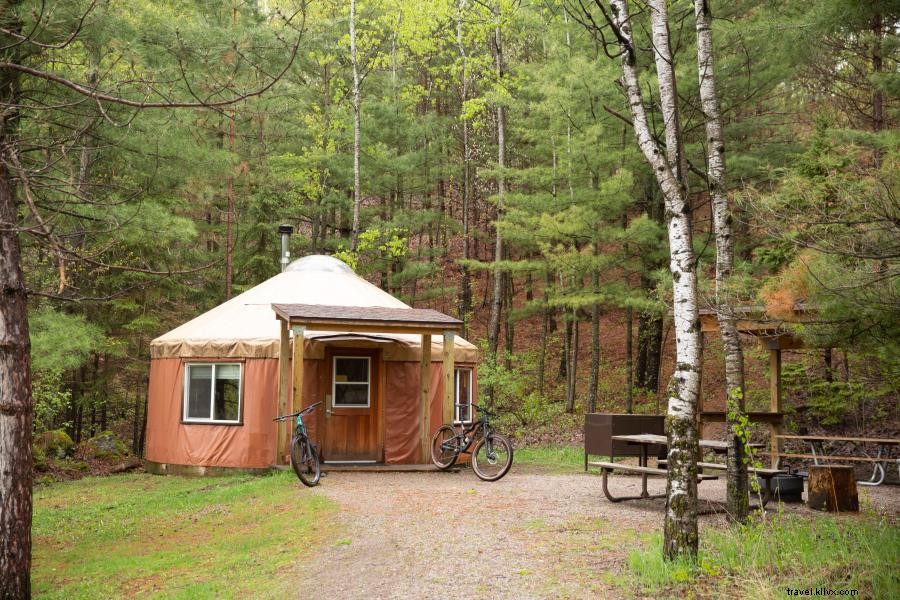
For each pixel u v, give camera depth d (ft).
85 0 32.19
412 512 30.19
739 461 25.48
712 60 27.45
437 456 48.21
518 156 96.58
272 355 47.32
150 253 61.46
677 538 20.39
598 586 19.26
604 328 95.04
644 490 32.96
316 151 79.71
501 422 72.18
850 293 19.38
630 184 55.57
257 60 29.94
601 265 58.44
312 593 20.56
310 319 42.09
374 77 94.58
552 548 23.40
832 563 20.02
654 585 18.95
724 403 66.03
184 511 36.65
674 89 22.53
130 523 35.14
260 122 69.31
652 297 57.11
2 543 23.98
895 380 28.91
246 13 47.85
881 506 30.66
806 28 31.14
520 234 61.00
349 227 89.45
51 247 21.90
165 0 44.29
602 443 44.27
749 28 36.17
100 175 46.11
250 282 76.48
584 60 56.54
